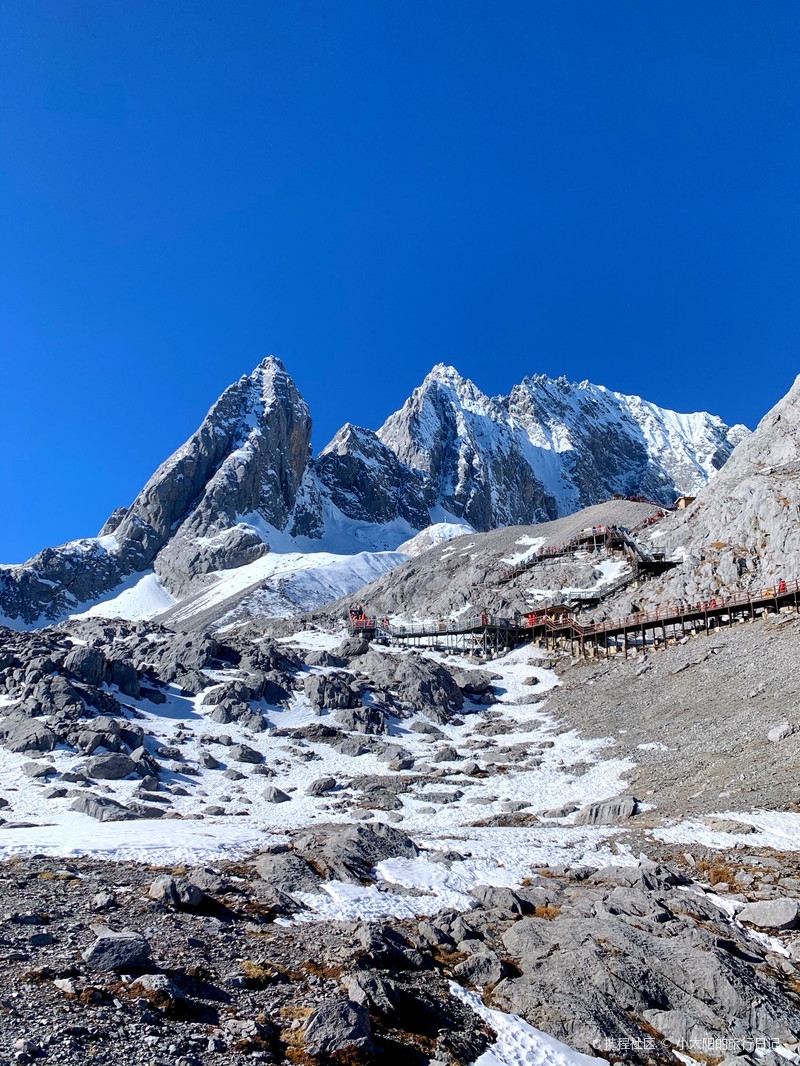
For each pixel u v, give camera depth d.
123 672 73.69
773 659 65.62
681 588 91.94
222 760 61.91
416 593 140.12
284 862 27.88
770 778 42.06
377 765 63.59
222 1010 16.45
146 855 28.30
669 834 36.44
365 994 17.56
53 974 16.59
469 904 26.42
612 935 22.52
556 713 75.75
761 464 112.69
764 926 25.22
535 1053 17.06
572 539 133.25
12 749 57.19
